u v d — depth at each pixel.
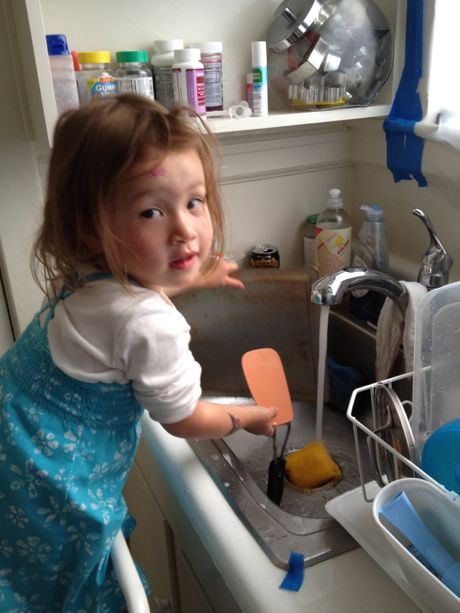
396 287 0.86
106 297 0.62
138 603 0.60
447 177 1.03
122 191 0.57
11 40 0.90
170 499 0.85
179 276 0.62
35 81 0.84
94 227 0.60
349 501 0.70
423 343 0.67
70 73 0.87
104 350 0.62
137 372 0.62
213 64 0.99
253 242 1.26
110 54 1.00
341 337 1.16
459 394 0.69
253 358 0.92
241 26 1.08
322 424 1.08
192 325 1.09
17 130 0.96
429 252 0.90
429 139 1.03
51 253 0.65
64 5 0.95
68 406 0.65
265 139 1.18
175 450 0.79
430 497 0.55
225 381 1.13
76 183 0.58
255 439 1.03
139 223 0.58
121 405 0.68
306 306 1.13
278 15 1.07
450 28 1.01
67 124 0.59
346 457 0.99
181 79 0.93
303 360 1.15
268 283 1.11
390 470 0.68
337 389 1.11
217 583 0.74
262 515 0.69
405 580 0.58
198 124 0.81
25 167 0.99
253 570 0.62
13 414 0.65
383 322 0.91
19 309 1.06
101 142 0.56
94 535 0.67
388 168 1.16
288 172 1.23
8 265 1.02
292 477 0.92
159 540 0.99
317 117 1.03
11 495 0.66
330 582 0.61
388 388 0.67
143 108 0.59
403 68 1.07
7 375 0.69
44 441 0.64
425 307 0.66
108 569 0.73
